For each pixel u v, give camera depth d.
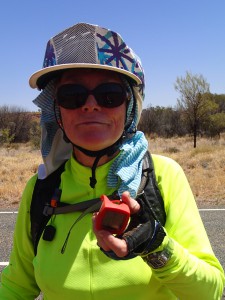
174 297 0.59
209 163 5.65
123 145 0.60
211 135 14.58
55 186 0.65
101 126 0.58
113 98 0.57
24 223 0.68
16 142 16.70
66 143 0.68
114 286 0.56
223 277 0.56
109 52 0.57
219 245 2.14
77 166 0.62
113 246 0.43
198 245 0.56
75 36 0.58
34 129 16.45
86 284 0.57
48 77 0.63
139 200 0.48
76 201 0.62
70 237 0.59
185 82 11.06
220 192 3.66
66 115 0.59
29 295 0.71
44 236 0.62
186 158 6.62
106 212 0.44
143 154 0.61
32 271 0.70
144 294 0.56
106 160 0.61
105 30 0.57
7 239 2.26
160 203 0.58
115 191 0.60
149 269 0.56
